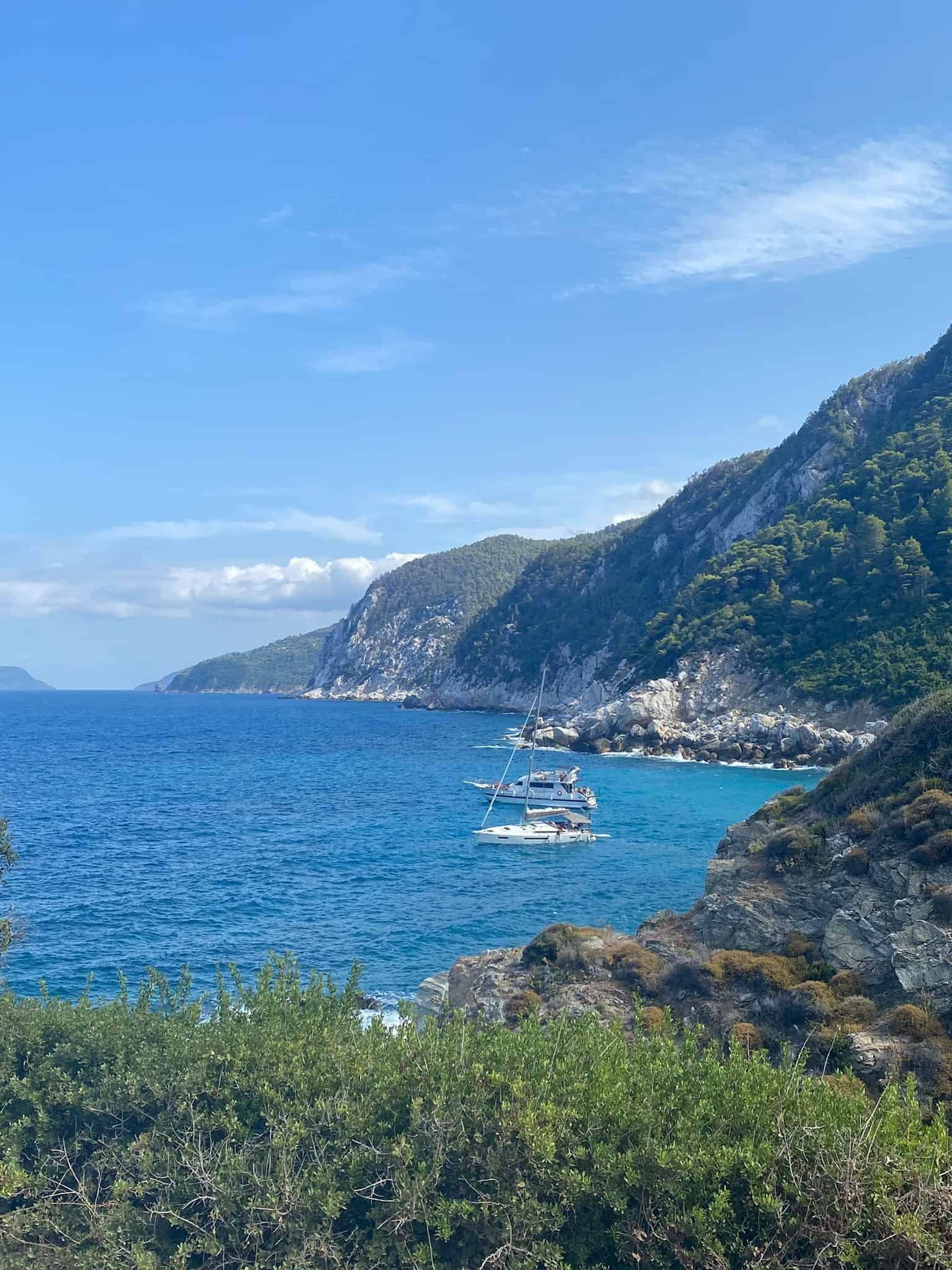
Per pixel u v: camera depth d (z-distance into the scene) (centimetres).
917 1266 1145
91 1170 1566
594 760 11906
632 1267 1300
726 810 7981
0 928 2522
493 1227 1303
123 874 5347
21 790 9412
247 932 4125
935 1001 2145
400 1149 1345
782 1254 1232
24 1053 1745
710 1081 1483
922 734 2931
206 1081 1578
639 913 4519
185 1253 1352
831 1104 1386
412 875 5384
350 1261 1319
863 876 2605
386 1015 3052
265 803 8456
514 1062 1550
